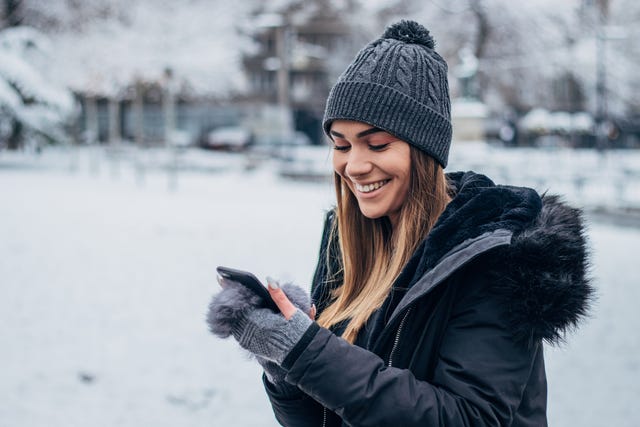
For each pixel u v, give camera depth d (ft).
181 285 26.58
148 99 171.12
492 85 119.75
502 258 4.16
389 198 4.87
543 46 104.22
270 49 187.62
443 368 4.16
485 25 97.91
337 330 5.35
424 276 4.31
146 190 67.87
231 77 113.50
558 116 142.00
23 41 94.89
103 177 82.12
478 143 81.51
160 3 95.86
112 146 116.67
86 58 99.19
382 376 4.04
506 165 73.15
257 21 126.72
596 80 115.34
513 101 141.38
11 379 16.83
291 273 28.73
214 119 176.86
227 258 32.01
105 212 47.98
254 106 177.47
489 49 106.32
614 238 40.57
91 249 33.68
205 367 18.04
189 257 32.12
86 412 15.16
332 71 144.97
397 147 4.74
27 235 37.04
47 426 14.37
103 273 28.50
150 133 176.04
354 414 4.01
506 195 4.50
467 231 4.33
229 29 105.60
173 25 95.40
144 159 102.58
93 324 21.52
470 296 4.24
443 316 4.33
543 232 4.12
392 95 4.64
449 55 102.12
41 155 103.81
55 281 26.96
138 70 99.19
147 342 19.88
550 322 3.97
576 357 18.72
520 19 99.91
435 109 4.75
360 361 4.08
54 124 98.37
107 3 103.45
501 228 4.24
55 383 16.72
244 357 4.91
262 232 40.24
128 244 35.27
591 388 16.55
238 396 16.26
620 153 127.34
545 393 4.63
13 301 23.95
